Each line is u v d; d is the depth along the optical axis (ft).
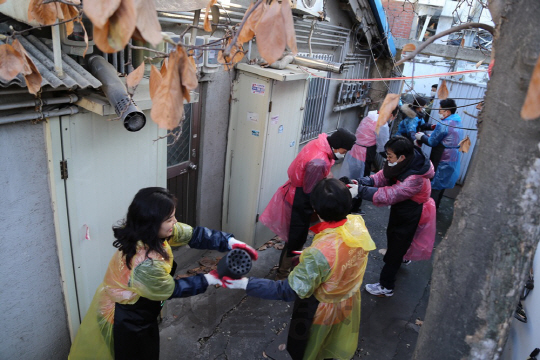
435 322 3.71
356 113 23.24
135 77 3.80
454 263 3.52
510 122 3.04
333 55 18.24
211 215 14.08
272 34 3.06
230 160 13.64
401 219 11.59
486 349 3.48
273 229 12.42
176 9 6.89
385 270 12.57
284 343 10.61
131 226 6.42
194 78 3.23
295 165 11.37
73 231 7.86
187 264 13.56
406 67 25.12
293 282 6.69
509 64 3.00
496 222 3.23
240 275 6.79
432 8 25.70
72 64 6.74
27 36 6.77
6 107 6.10
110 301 6.94
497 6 3.14
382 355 10.71
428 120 22.22
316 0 12.51
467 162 21.43
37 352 8.15
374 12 18.49
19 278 7.33
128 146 8.43
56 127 6.94
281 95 12.73
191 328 10.82
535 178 3.03
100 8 2.45
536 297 8.04
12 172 6.64
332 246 6.77
